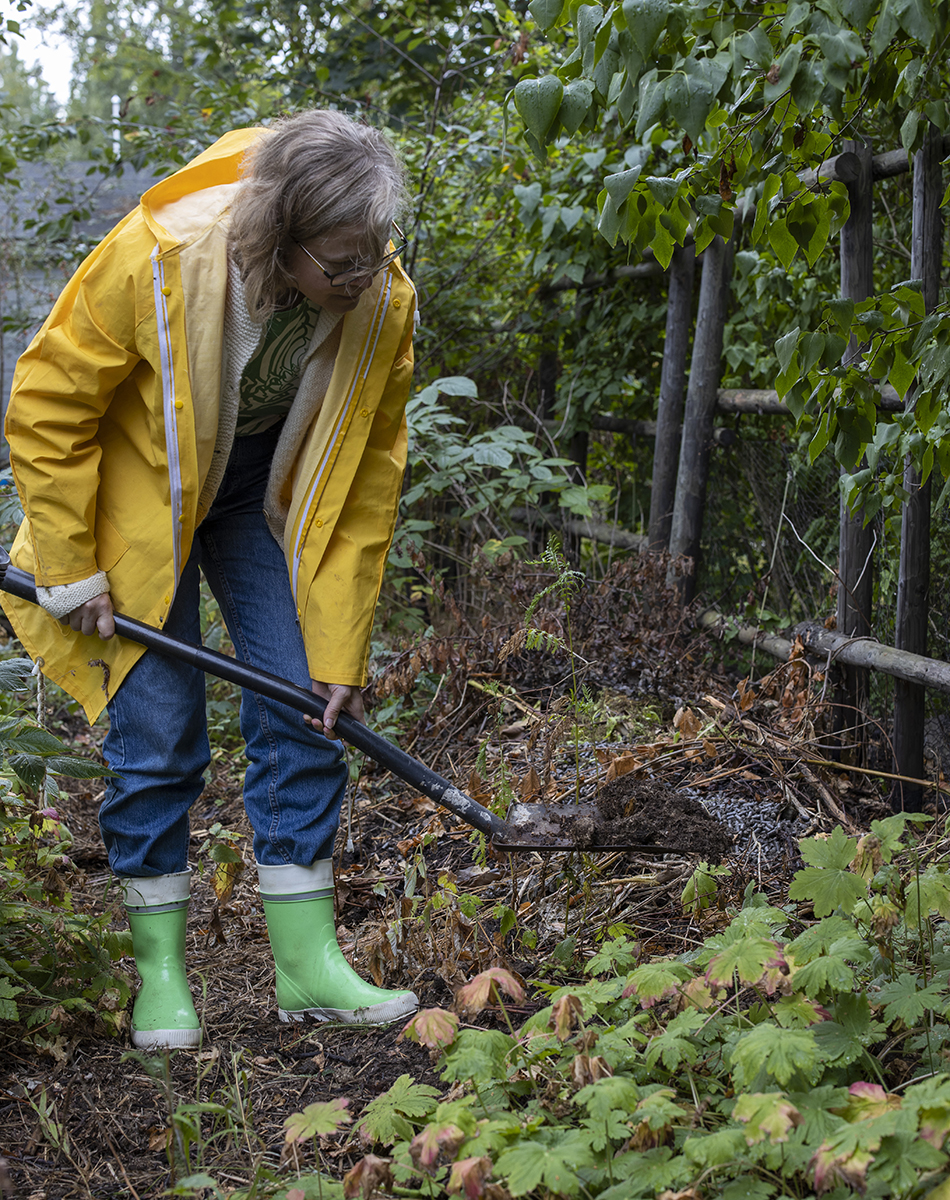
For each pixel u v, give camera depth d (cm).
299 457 213
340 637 211
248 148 190
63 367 188
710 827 208
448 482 462
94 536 201
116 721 206
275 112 583
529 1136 148
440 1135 137
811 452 254
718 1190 140
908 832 260
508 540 446
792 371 252
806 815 272
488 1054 157
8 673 198
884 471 282
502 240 564
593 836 208
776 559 375
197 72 696
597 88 222
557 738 273
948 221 288
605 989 166
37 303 712
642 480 491
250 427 215
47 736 197
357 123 182
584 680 359
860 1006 158
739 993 180
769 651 353
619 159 441
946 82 237
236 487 219
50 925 214
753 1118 131
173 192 193
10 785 256
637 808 212
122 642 204
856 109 260
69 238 663
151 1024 202
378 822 316
